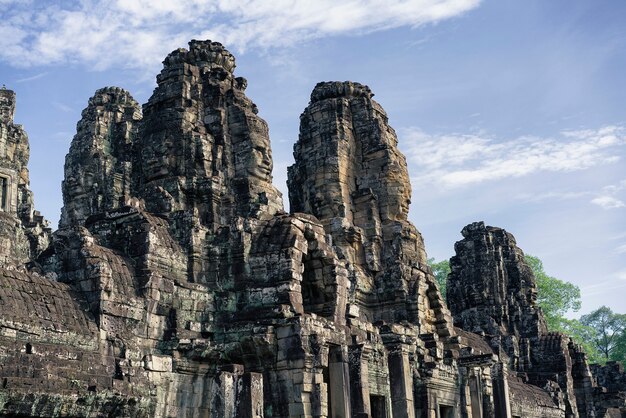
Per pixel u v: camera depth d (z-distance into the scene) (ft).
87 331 92.07
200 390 103.30
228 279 112.16
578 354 231.50
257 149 129.90
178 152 125.59
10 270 89.40
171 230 113.39
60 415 82.43
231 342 106.11
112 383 88.53
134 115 168.45
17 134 159.74
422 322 152.66
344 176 161.58
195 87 131.75
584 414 226.99
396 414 130.31
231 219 123.65
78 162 157.99
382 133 167.73
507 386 167.43
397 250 159.12
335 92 169.27
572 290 312.29
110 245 107.55
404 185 166.09
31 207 161.58
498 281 225.97
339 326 112.98
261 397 89.40
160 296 103.91
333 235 154.71
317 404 102.83
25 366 80.94
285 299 108.47
